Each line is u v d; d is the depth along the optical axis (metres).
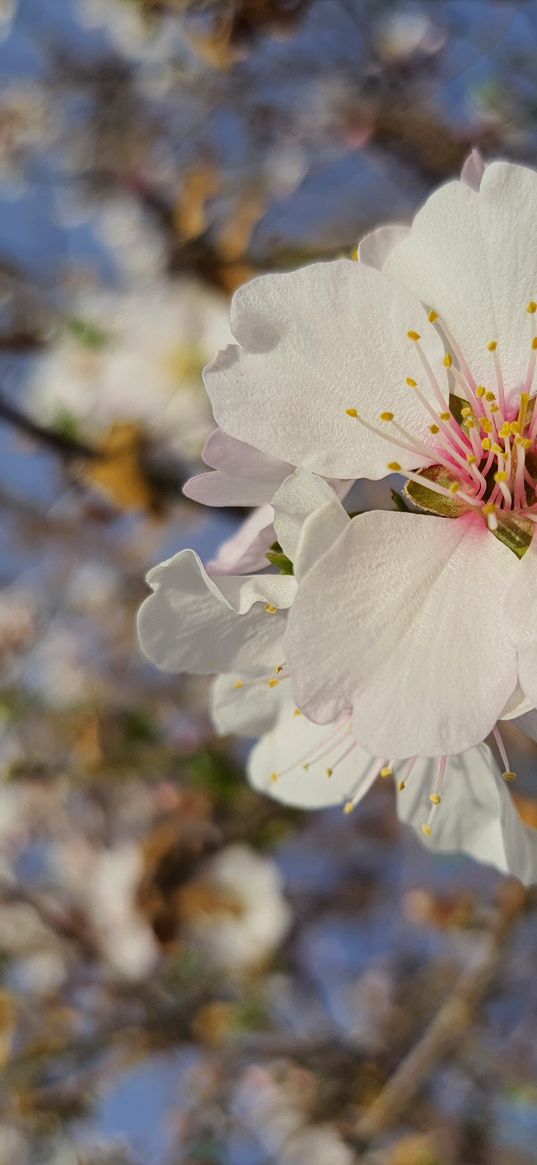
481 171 0.17
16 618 0.47
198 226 0.28
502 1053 0.38
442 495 0.16
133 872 0.35
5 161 0.44
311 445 0.16
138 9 0.36
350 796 0.18
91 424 0.30
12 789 0.43
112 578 0.48
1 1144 0.35
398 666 0.16
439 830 0.18
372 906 0.46
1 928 0.37
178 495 0.26
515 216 0.16
